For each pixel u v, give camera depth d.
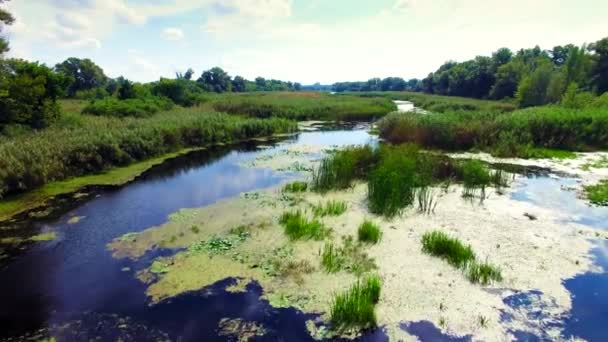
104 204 13.25
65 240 10.27
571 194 13.78
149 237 10.38
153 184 15.95
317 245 9.62
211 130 27.11
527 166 18.45
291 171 18.11
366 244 9.60
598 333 6.36
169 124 24.59
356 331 6.47
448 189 14.48
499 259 8.78
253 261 8.88
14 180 13.71
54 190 14.73
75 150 17.02
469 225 10.86
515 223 11.01
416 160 16.08
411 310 6.96
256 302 7.35
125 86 40.06
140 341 6.36
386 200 11.95
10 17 19.97
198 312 7.08
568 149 22.34
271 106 42.41
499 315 6.83
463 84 73.38
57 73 24.05
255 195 14.05
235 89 100.31
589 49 42.25
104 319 6.94
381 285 7.73
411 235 10.16
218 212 12.27
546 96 42.50
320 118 43.41
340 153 17.38
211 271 8.48
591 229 10.55
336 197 13.61
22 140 16.83
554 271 8.28
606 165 18.38
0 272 8.65
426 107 51.69
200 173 18.00
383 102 54.47
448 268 8.41
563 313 6.89
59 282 8.18
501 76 60.66
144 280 8.20
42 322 6.89
